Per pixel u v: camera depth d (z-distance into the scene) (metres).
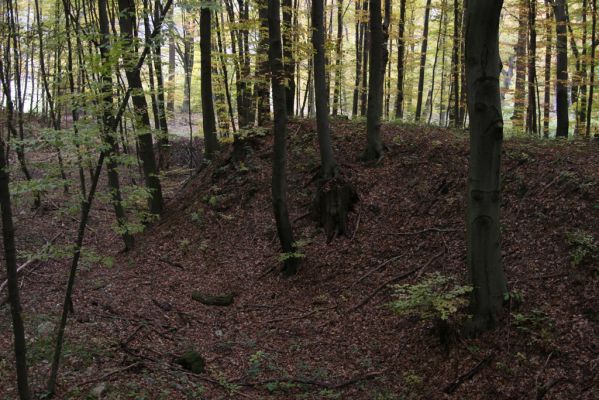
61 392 5.58
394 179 10.84
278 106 9.12
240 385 6.38
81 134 5.00
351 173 11.36
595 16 12.45
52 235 12.08
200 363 6.70
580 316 5.94
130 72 5.46
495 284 6.20
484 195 6.00
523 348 5.80
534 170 9.13
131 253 11.53
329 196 10.44
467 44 5.70
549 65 15.09
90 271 10.37
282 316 8.46
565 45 12.94
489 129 5.75
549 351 5.61
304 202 11.35
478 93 5.70
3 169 4.32
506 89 16.08
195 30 18.42
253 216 11.68
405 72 22.53
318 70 10.24
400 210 9.99
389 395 6.02
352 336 7.57
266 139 13.75
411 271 8.45
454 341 6.30
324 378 6.56
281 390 6.29
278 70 8.90
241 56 14.58
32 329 7.18
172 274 10.28
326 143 10.64
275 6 8.62
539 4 14.17
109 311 8.20
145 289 9.44
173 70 23.00
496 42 5.59
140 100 11.34
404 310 6.93
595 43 12.66
